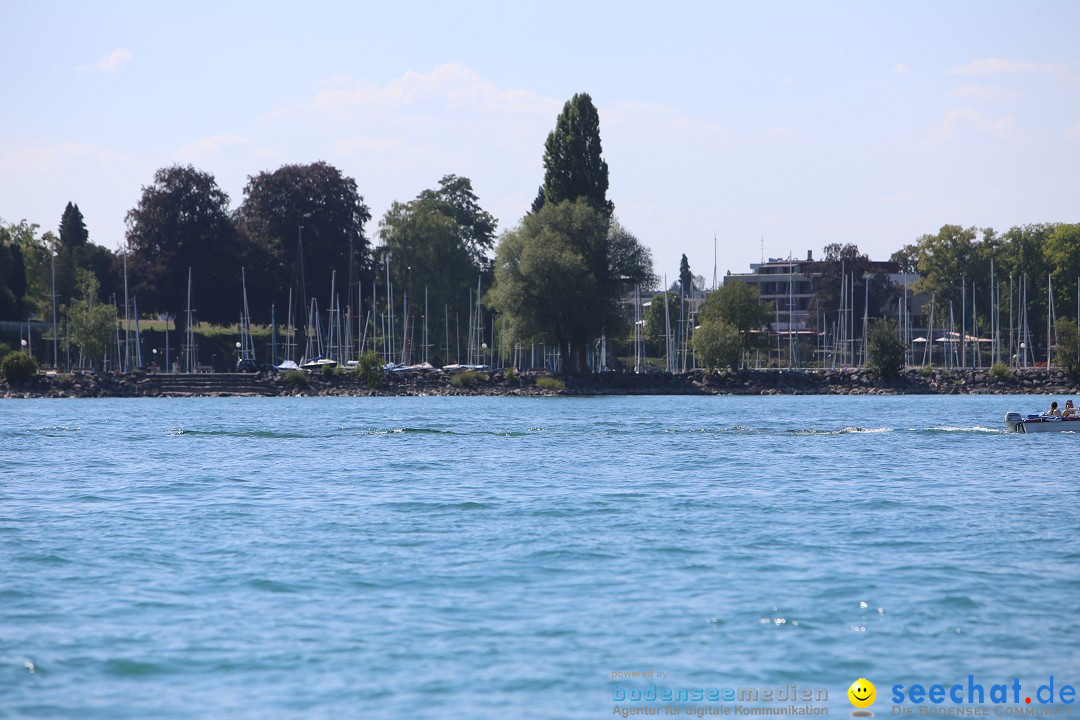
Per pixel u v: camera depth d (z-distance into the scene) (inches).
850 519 5452.8
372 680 3100.4
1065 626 3555.6
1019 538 4943.4
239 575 4222.4
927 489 6550.2
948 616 3659.0
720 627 3550.7
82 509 5797.2
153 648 3351.4
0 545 4793.3
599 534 5044.3
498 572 4274.1
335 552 4645.7
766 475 7249.0
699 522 5364.2
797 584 4067.4
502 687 3051.2
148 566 4379.9
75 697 2974.9
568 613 3703.3
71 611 3732.8
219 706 2918.3
